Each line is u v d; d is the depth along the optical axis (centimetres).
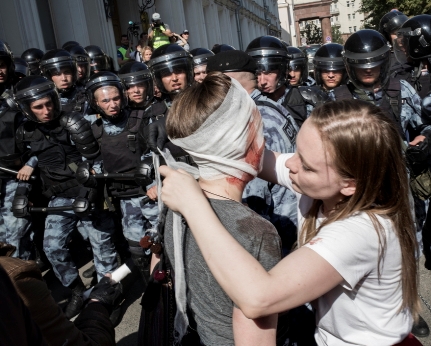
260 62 276
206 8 1764
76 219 334
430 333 269
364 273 112
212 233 107
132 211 319
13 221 356
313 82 516
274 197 220
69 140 330
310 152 114
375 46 293
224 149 117
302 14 4488
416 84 365
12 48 671
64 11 848
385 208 114
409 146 276
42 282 121
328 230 113
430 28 341
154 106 318
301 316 171
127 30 1155
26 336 84
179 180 115
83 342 125
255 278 102
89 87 313
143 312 140
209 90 118
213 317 120
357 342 121
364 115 110
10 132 346
